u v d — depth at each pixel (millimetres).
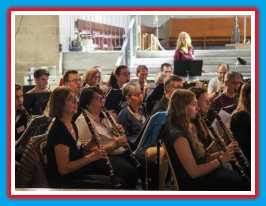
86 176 3188
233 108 4152
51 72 8945
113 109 4641
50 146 2977
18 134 3795
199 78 8992
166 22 14188
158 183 3736
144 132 3193
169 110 3082
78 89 4875
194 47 14227
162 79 5648
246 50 9930
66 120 3072
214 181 3055
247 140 3428
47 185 3045
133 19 9602
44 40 9047
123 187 3244
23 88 5465
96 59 9234
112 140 3596
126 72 5621
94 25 10328
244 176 3055
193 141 3045
